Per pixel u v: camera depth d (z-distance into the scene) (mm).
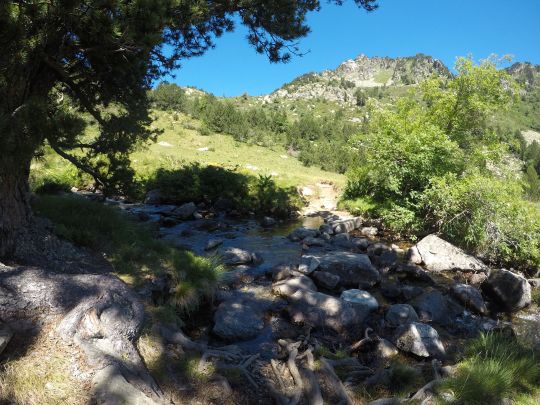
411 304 7883
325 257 9812
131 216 13883
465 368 4996
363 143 16875
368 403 4406
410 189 15391
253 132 59156
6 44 4348
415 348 5918
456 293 8594
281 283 8023
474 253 12344
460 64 15008
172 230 13180
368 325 7008
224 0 7789
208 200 18266
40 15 4488
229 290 7855
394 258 10797
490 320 7953
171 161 26609
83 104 7164
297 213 18047
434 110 16141
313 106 145875
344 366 5285
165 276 6703
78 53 5824
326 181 24984
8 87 5086
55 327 4168
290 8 8312
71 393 3664
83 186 17766
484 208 11828
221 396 4379
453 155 14172
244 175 20078
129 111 7719
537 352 5625
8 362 3746
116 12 4934
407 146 14305
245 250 10484
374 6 9031
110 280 4977
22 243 5844
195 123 56656
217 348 5496
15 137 4398
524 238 11664
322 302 7145
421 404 4277
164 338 5102
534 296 9180
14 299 4141
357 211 17766
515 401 4461
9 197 5609
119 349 4242
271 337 6262
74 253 6621
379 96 182500
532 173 42156
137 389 3861
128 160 7910
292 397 4441
